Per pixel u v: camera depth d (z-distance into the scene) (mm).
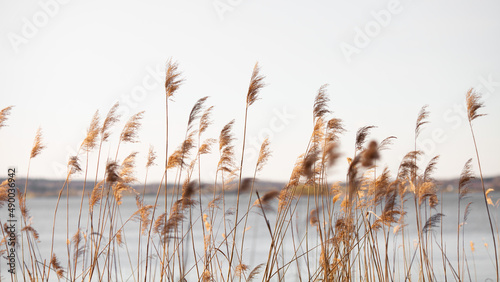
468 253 12992
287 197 6043
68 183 6414
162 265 6121
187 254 6086
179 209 5977
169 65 6375
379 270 6273
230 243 6281
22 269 6398
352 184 5770
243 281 6051
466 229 20531
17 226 6504
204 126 6422
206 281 6027
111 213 6465
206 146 6336
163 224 5930
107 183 6406
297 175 6078
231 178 6305
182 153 6191
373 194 6297
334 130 6367
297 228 6188
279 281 5898
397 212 6102
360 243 6324
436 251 13477
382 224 6293
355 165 5656
